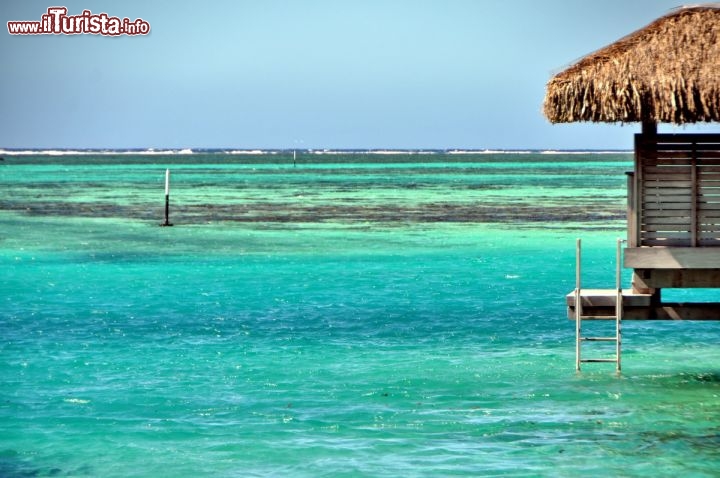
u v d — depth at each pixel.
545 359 30.84
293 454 21.39
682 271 25.88
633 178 25.78
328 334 35.22
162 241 69.75
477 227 81.19
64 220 89.62
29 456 21.36
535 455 21.30
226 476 20.06
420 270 53.16
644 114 24.48
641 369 29.34
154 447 21.91
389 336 34.78
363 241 69.38
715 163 25.27
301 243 68.19
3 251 62.69
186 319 38.28
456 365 30.03
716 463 20.80
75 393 26.58
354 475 20.03
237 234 75.25
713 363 30.17
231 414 24.53
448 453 21.42
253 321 37.84
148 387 27.27
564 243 67.62
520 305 41.31
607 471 20.27
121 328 36.28
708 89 23.58
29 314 39.22
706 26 24.66
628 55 24.95
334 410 24.89
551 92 25.70
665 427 23.44
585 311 28.25
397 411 24.80
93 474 20.25
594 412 24.73
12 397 26.08
